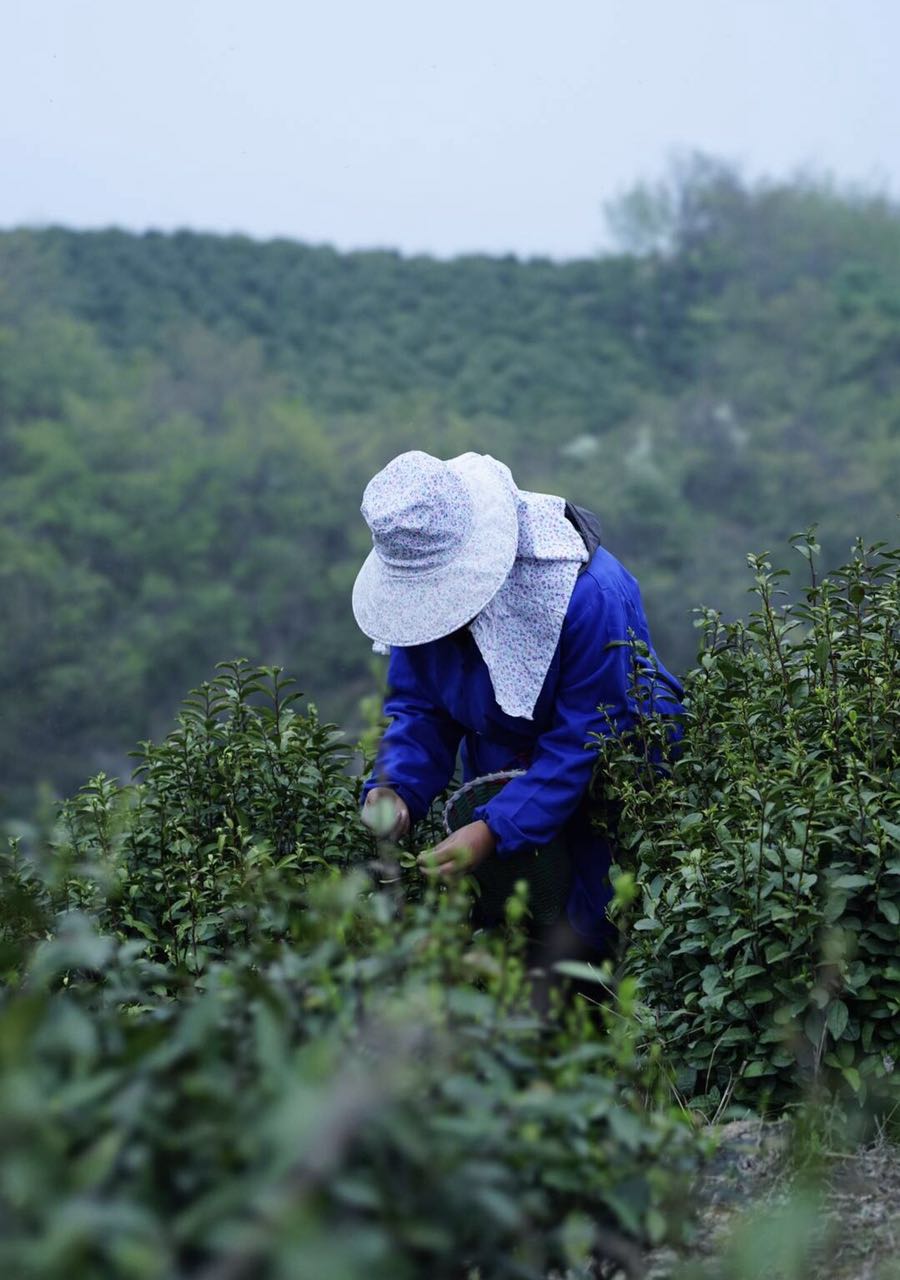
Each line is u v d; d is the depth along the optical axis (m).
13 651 45.72
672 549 51.69
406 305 65.94
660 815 3.23
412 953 1.70
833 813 2.74
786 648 3.22
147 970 2.02
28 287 59.19
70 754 44.09
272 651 48.81
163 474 50.44
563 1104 1.51
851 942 2.68
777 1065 2.74
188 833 3.57
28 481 49.34
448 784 3.74
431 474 3.32
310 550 50.47
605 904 3.46
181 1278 1.21
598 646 3.42
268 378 58.75
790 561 50.59
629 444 55.88
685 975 2.95
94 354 55.94
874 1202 2.46
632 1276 1.81
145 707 46.59
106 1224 1.17
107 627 47.47
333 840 3.58
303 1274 1.11
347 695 47.66
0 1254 1.18
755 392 57.19
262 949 1.74
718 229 63.78
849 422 54.66
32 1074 1.31
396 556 3.34
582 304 64.06
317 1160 1.23
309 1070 1.30
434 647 3.58
